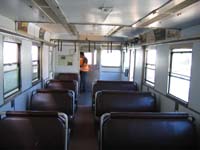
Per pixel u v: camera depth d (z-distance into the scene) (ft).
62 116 10.62
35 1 9.04
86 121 19.35
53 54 30.66
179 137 10.23
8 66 13.48
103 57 35.53
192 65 11.68
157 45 17.52
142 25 14.62
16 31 13.69
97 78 35.12
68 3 9.15
